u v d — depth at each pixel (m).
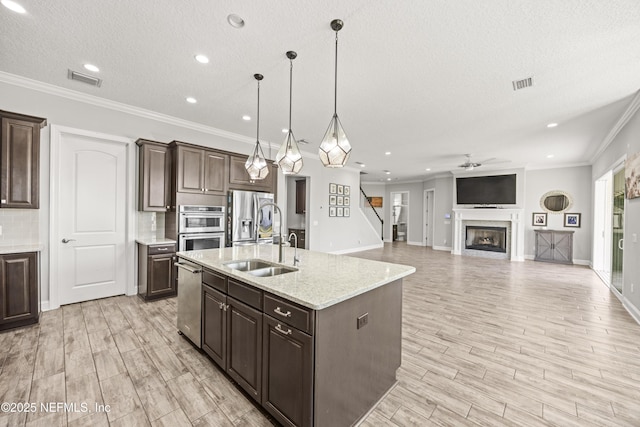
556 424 1.65
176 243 3.84
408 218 11.00
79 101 3.44
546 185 7.52
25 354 2.33
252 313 1.78
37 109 3.15
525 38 2.20
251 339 1.79
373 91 3.20
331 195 7.77
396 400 1.87
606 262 6.07
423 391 1.96
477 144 5.43
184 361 2.28
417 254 8.38
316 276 1.93
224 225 4.37
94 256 3.64
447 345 2.62
